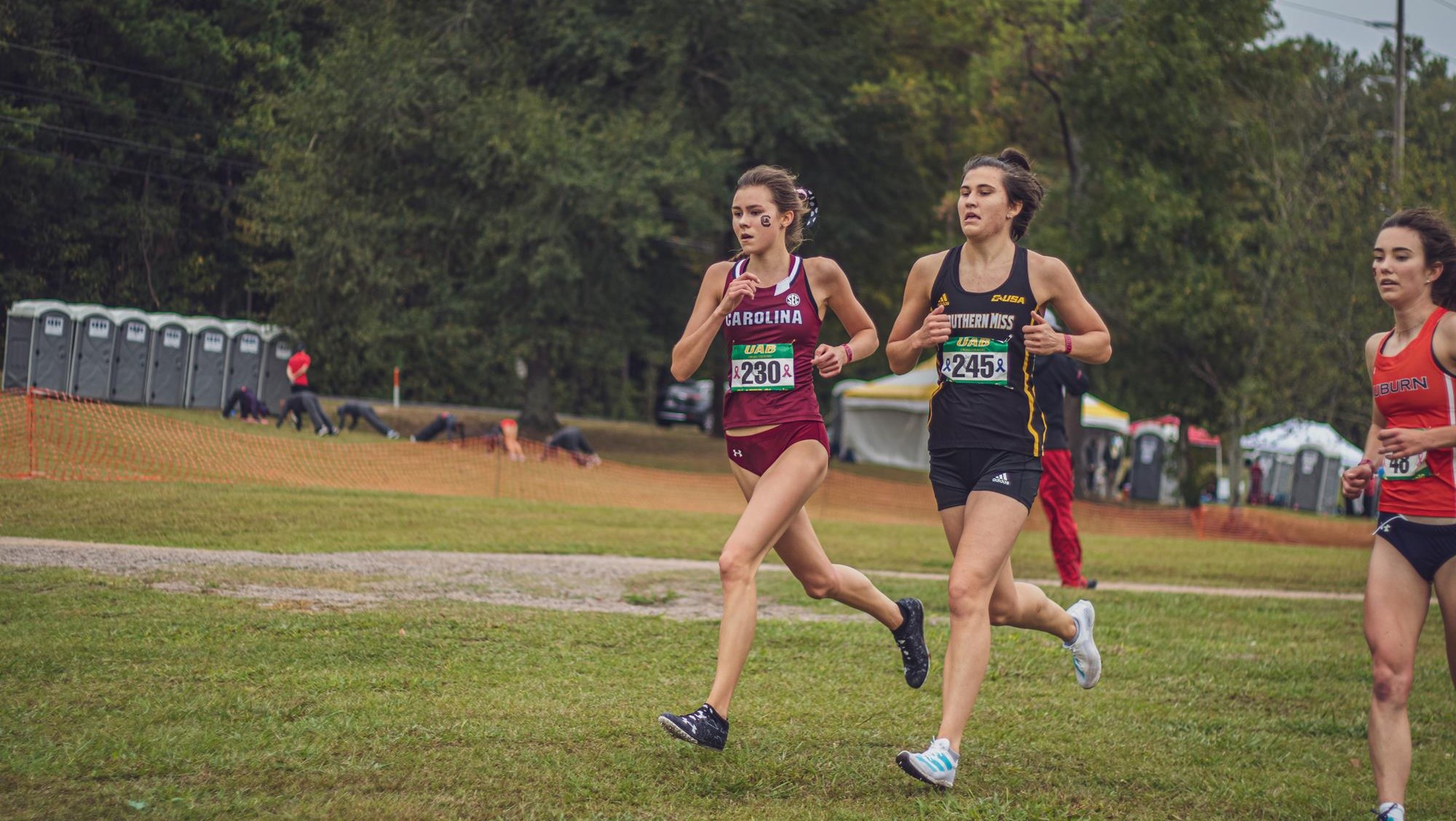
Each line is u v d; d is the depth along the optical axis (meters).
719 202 63.12
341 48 57.34
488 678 11.72
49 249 61.88
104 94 59.44
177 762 8.54
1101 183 58.12
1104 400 74.06
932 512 46.19
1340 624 17.78
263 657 12.02
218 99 61.38
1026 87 62.38
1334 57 54.66
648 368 109.75
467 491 37.00
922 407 74.56
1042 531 36.84
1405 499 8.95
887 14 68.94
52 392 41.47
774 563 24.34
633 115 58.47
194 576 16.80
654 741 9.75
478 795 8.19
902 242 75.31
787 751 9.70
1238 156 56.44
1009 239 9.66
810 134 61.41
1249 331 52.44
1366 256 47.88
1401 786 8.62
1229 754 10.39
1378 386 9.26
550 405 66.00
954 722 8.86
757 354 9.92
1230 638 16.20
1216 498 73.12
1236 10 56.47
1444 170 47.16
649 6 60.06
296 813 7.64
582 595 17.75
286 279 58.00
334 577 17.67
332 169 56.66
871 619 16.61
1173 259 55.25
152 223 63.66
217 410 54.59
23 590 15.00
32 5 56.03
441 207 58.91
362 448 42.56
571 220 57.81
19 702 9.99
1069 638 10.84
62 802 7.65
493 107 56.59
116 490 26.25
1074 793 9.02
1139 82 55.81
